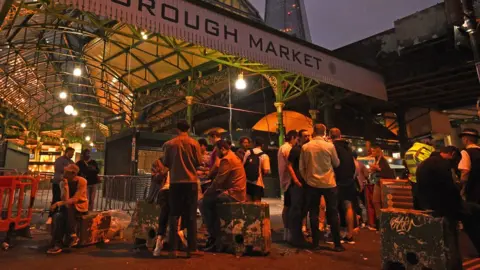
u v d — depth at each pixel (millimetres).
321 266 3967
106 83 20281
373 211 6922
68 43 17438
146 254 4598
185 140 4547
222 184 4930
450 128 16422
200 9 6695
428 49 10727
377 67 11648
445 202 3471
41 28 11086
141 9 5668
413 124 15891
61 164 7078
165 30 5984
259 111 18625
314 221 4918
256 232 4500
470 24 6312
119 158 15133
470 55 9812
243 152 6332
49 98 24844
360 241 5457
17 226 5070
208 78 17469
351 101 15492
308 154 4980
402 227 3641
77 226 5082
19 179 5152
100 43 16812
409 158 5801
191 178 4438
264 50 7961
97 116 28672
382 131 17734
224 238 4711
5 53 15930
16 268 3885
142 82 20297
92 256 4477
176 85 19016
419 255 3457
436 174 3594
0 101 21156
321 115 15930
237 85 12398
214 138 5562
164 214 4578
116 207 10312
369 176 7258
